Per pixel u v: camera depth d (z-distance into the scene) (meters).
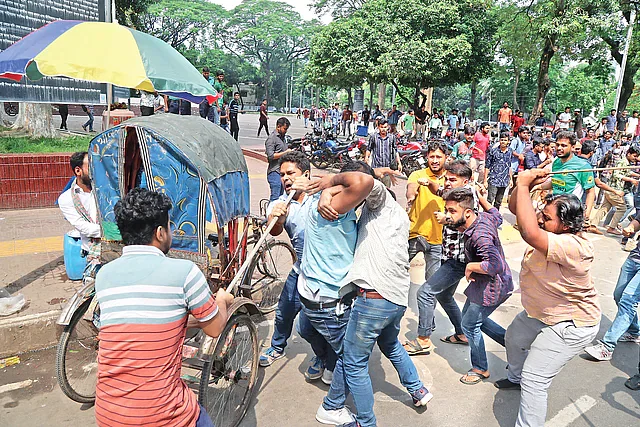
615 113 20.97
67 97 8.54
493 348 4.57
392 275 2.97
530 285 3.15
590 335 2.98
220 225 3.58
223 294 2.59
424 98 19.92
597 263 7.09
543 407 3.04
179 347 2.24
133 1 27.91
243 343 3.58
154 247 2.29
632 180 6.79
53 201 8.10
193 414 2.29
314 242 3.08
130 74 4.07
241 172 4.07
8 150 8.98
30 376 3.79
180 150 3.34
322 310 3.12
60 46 4.03
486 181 9.18
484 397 3.73
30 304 4.45
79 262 4.97
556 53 24.11
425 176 4.56
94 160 3.71
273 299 5.29
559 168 5.45
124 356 2.10
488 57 19.09
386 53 17.52
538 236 2.86
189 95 5.43
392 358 3.36
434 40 17.53
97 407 2.17
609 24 20.50
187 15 59.06
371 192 2.94
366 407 3.07
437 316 5.21
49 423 3.27
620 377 4.09
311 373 3.85
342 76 19.50
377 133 9.68
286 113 63.62
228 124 15.55
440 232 4.49
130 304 2.11
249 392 3.42
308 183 2.88
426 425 3.37
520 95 43.03
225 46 71.12
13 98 7.67
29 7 7.85
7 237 6.45
